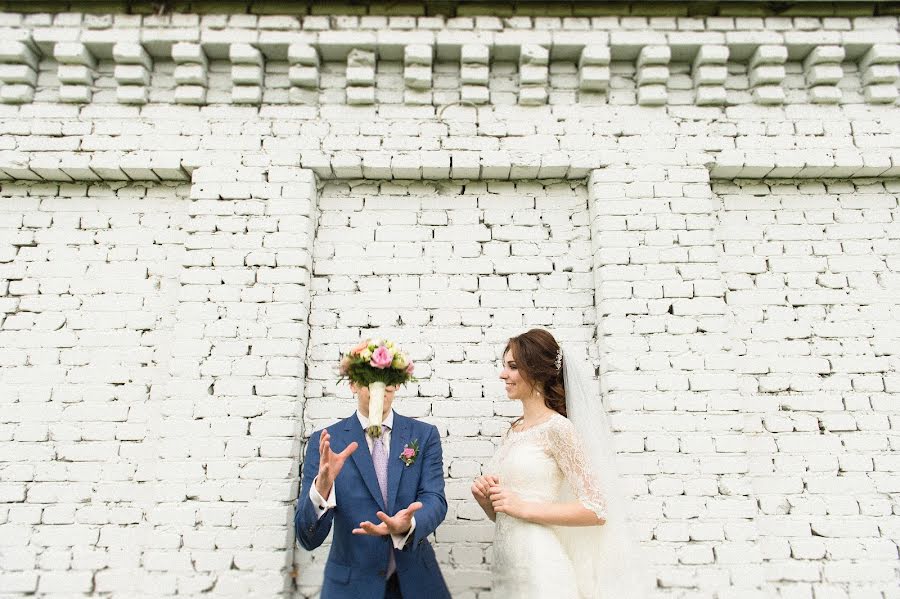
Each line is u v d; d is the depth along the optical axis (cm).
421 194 364
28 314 344
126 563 312
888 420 336
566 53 365
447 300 350
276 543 303
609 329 332
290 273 337
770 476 328
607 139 358
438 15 363
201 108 358
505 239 359
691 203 350
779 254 359
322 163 351
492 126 359
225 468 311
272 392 321
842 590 312
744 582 301
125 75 354
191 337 327
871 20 365
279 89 363
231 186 347
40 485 321
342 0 361
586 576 268
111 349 340
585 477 269
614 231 346
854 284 355
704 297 337
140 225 358
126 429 329
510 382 298
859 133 361
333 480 262
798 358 344
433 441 300
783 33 361
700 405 322
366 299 348
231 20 357
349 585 265
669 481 313
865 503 324
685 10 366
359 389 290
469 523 322
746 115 363
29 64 356
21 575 309
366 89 358
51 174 353
